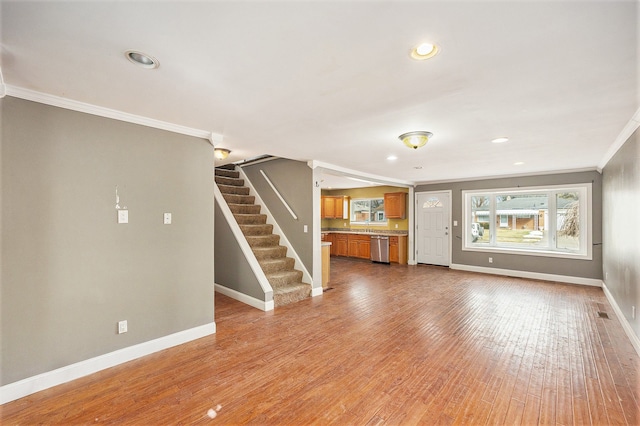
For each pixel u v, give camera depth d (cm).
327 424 186
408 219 788
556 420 189
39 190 217
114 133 254
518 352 280
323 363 261
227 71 178
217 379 235
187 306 305
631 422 187
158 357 270
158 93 212
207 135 315
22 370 211
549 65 170
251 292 426
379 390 221
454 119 265
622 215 344
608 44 148
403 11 124
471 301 443
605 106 233
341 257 906
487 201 669
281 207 536
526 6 121
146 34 140
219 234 493
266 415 194
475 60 165
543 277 582
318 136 325
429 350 285
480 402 207
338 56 161
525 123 275
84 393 216
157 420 189
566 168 534
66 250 230
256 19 129
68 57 162
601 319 366
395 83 194
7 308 205
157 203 282
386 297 467
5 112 203
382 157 442
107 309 251
